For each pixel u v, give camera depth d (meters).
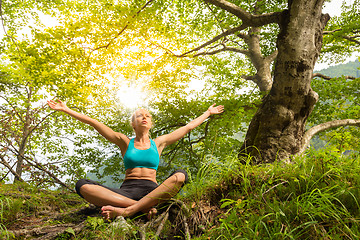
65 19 6.42
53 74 6.61
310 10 5.24
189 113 8.59
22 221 2.73
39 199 3.59
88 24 6.11
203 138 9.23
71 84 6.96
